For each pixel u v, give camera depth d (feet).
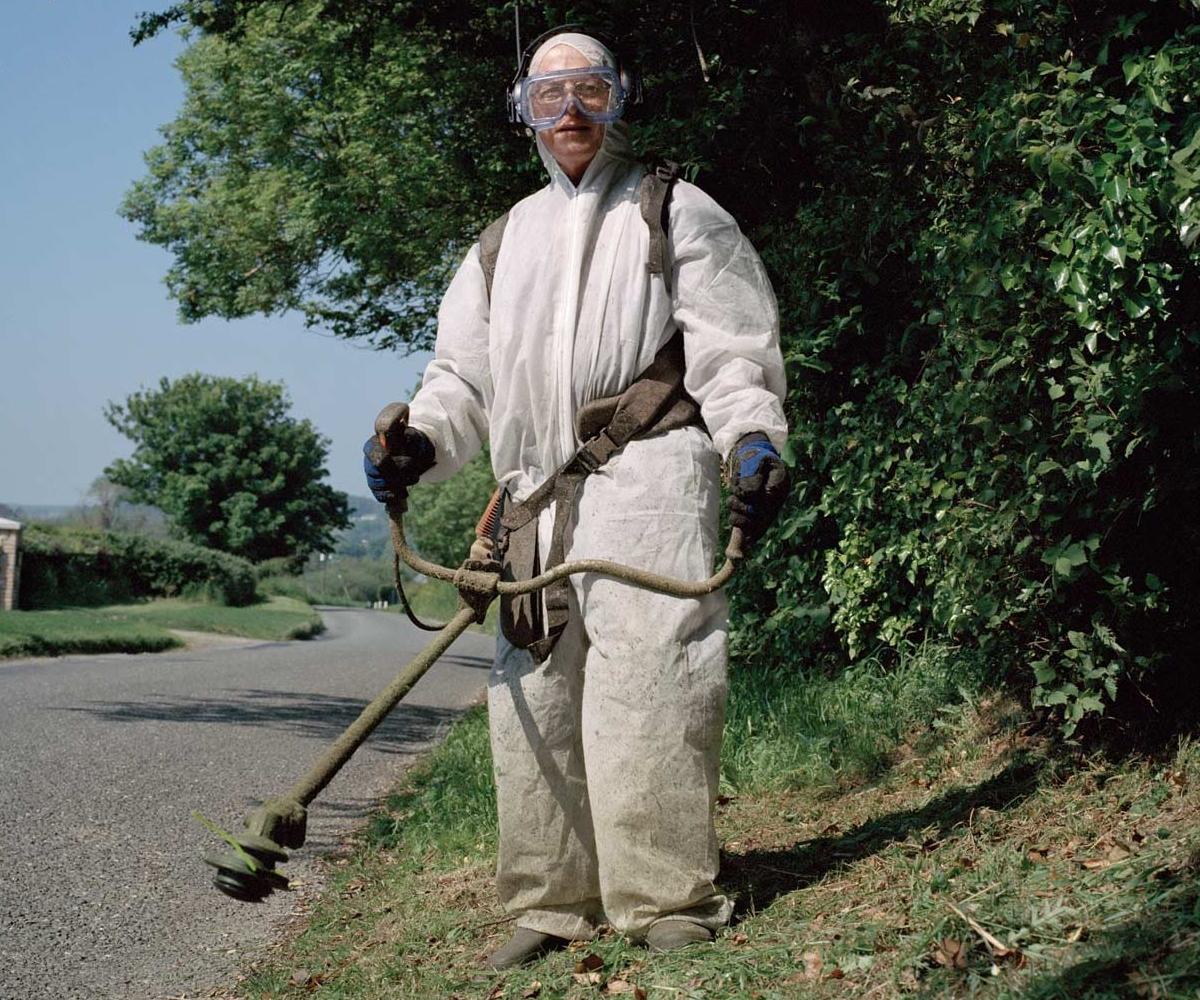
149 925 16.44
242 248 77.77
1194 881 9.20
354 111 60.64
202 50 80.23
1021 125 12.76
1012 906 9.86
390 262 63.21
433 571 11.48
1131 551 13.16
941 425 16.06
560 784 11.94
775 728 19.85
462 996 11.50
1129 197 11.06
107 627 82.53
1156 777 12.24
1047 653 13.87
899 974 9.31
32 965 14.70
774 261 22.68
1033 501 13.20
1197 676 13.30
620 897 11.32
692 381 11.68
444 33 38.45
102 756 29.04
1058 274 11.83
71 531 135.33
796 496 23.02
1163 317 11.84
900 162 18.99
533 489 12.13
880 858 12.56
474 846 18.90
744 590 24.59
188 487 248.32
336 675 56.85
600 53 11.93
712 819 11.39
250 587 160.97
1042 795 13.03
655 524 11.37
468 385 12.55
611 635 11.26
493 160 46.55
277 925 16.46
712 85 24.47
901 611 21.16
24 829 21.44
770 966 10.21
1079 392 12.34
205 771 27.81
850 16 21.89
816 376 22.45
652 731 11.12
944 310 15.96
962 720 17.25
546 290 11.82
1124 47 13.39
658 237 11.61
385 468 11.75
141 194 85.97
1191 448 12.16
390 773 28.76
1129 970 8.31
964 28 16.76
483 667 68.59
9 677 49.60
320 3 45.32
